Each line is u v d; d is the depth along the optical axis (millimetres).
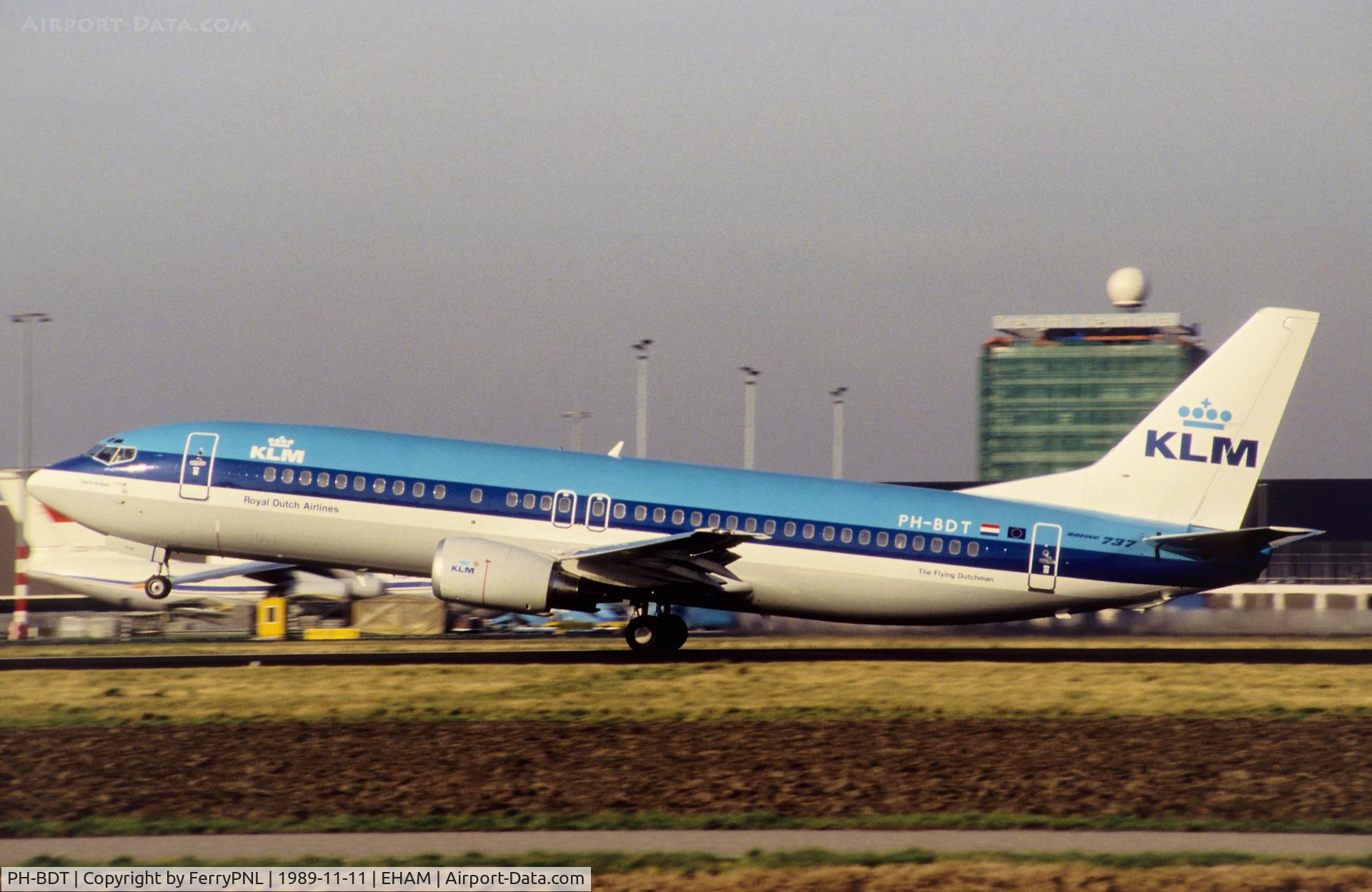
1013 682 107562
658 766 75625
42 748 81188
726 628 184500
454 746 80812
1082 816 65375
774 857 56219
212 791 70625
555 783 71875
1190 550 125125
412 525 126750
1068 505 129625
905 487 130000
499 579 120000
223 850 58688
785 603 127125
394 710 93188
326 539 128750
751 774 73875
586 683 105812
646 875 53938
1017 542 125750
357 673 112000
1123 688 104750
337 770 75000
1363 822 64312
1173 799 69062
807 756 78250
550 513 125562
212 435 132000
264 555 132250
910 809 66688
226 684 105438
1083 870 54094
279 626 189875
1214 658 130125
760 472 130125
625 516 125188
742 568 125500
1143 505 129125
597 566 121938
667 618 130750
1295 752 80438
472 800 68375
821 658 127125
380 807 67062
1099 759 78125
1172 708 95000
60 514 135875
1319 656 133250
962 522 126125
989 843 58875
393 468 128000
